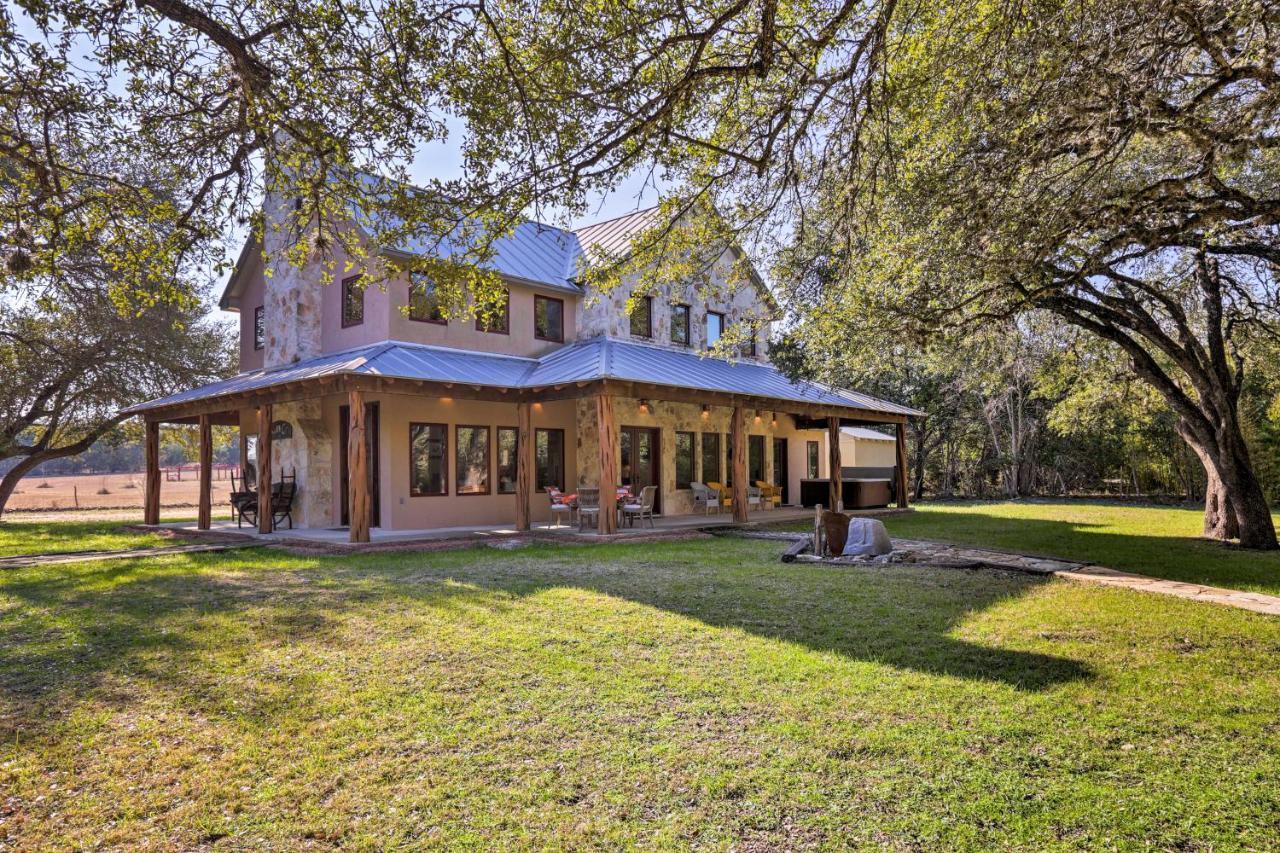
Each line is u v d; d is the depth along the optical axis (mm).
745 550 12156
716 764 3803
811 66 5871
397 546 12594
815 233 8172
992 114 6492
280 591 8367
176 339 22391
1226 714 4441
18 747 4152
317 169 7180
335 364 14203
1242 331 14727
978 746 3982
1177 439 27094
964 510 22969
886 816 3291
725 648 5840
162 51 5734
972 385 18438
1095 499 29453
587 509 14984
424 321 16359
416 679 5172
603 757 3912
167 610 7430
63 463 79438
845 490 21969
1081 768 3732
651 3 5480
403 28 5406
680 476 19469
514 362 17328
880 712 4457
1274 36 5000
